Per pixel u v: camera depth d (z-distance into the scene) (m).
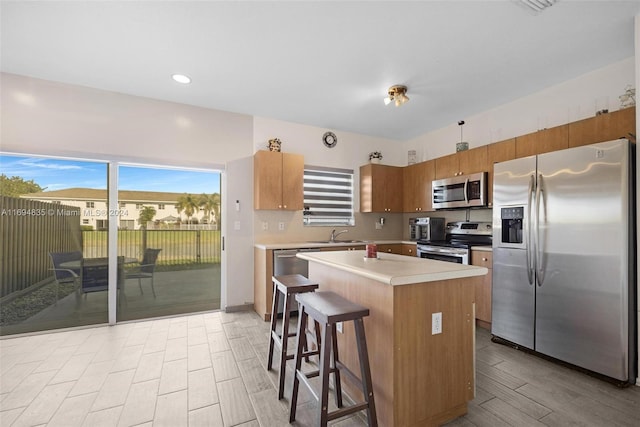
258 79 2.95
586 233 2.17
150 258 3.47
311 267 2.61
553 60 2.60
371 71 2.79
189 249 3.67
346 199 4.77
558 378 2.14
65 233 3.10
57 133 2.99
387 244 4.39
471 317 1.78
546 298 2.40
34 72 2.81
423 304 1.62
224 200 3.81
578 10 1.97
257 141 4.00
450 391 1.70
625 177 2.00
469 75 2.86
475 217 3.97
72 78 2.93
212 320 3.41
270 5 1.94
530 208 2.50
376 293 1.68
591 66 2.70
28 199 2.96
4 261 2.87
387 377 1.57
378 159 4.75
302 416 1.74
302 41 2.32
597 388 2.01
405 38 2.28
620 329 2.00
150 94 3.30
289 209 3.92
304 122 4.25
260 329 3.12
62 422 1.67
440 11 1.99
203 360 2.42
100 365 2.32
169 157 3.48
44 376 2.15
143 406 1.82
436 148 4.59
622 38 2.28
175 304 3.59
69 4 1.91
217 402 1.87
